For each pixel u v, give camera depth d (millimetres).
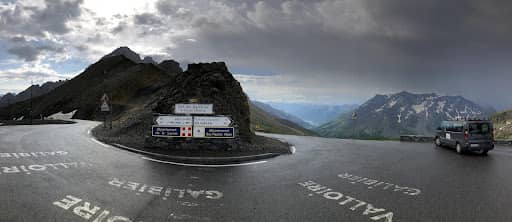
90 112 67812
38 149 13289
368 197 7828
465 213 6707
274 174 10391
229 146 15094
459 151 18156
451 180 10133
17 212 5730
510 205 7336
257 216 6184
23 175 8469
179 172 10078
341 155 16250
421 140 27469
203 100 16719
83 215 5781
